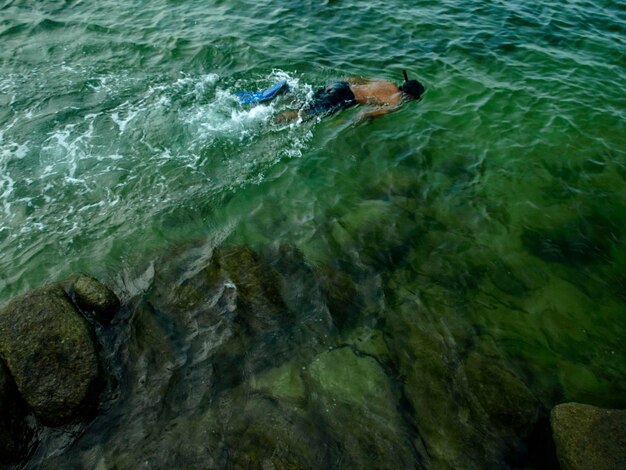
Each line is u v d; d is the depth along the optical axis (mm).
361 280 6996
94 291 6297
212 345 6090
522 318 6551
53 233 7602
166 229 7719
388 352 6039
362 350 6055
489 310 6641
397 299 6746
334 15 13734
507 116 10266
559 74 11555
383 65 11766
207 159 8992
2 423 5047
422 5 14461
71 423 5355
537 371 5898
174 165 8844
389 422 5320
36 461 5094
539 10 14328
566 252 7527
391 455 5043
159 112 9961
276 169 8852
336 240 7609
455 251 7504
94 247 7406
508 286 6992
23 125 9547
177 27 12969
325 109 9961
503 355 6059
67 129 9500
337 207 8188
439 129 9883
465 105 10539
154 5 14188
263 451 5031
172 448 5113
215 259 7164
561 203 8367
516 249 7555
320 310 6539
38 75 10984
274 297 6660
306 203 8250
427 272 7164
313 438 5156
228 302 6566
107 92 10500
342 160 9094
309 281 6934
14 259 7191
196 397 5570
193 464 4961
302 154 9172
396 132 9750
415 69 11664
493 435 5246
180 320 6375
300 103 10219
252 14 13727
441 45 12578
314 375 5773
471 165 9094
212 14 13680
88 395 5438
